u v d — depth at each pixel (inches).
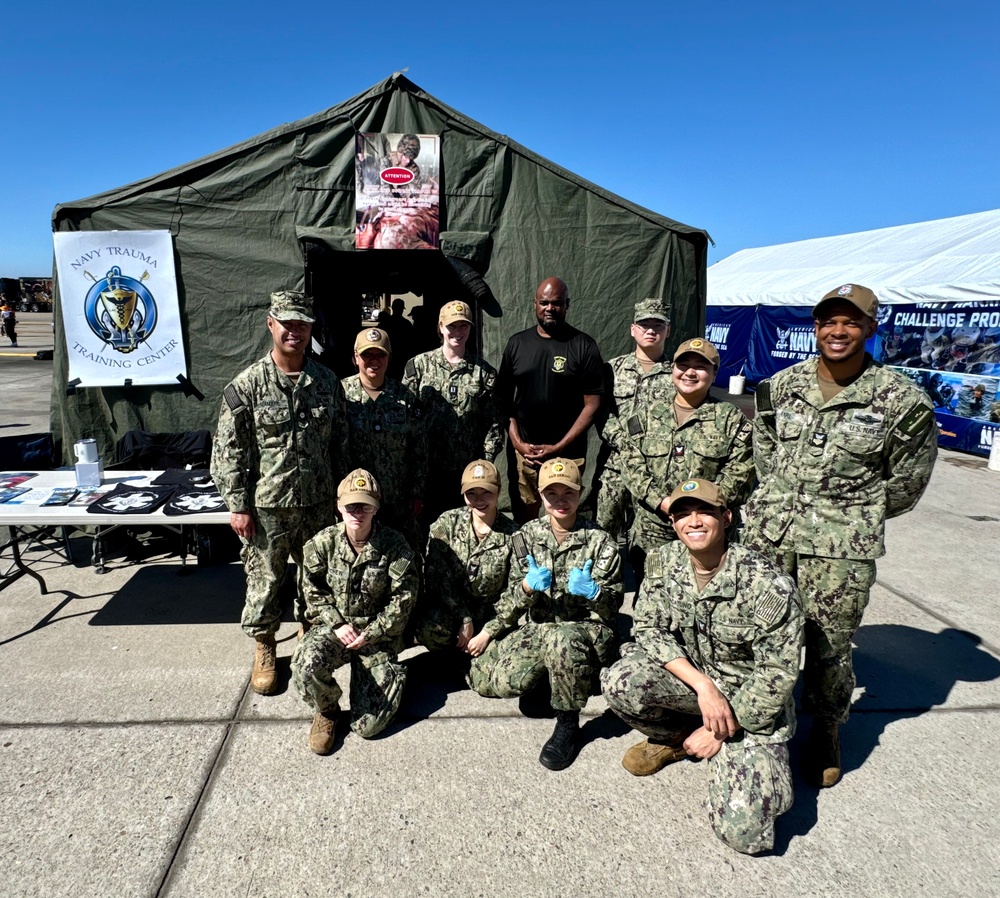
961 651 141.6
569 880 80.9
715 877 81.8
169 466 180.5
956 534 218.4
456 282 217.8
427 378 149.0
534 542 112.9
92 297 180.5
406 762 101.8
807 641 98.9
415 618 122.5
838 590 94.8
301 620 129.0
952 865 84.1
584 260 193.0
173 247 181.0
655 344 148.8
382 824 89.0
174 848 84.3
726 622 90.4
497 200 189.5
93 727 108.3
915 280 411.2
